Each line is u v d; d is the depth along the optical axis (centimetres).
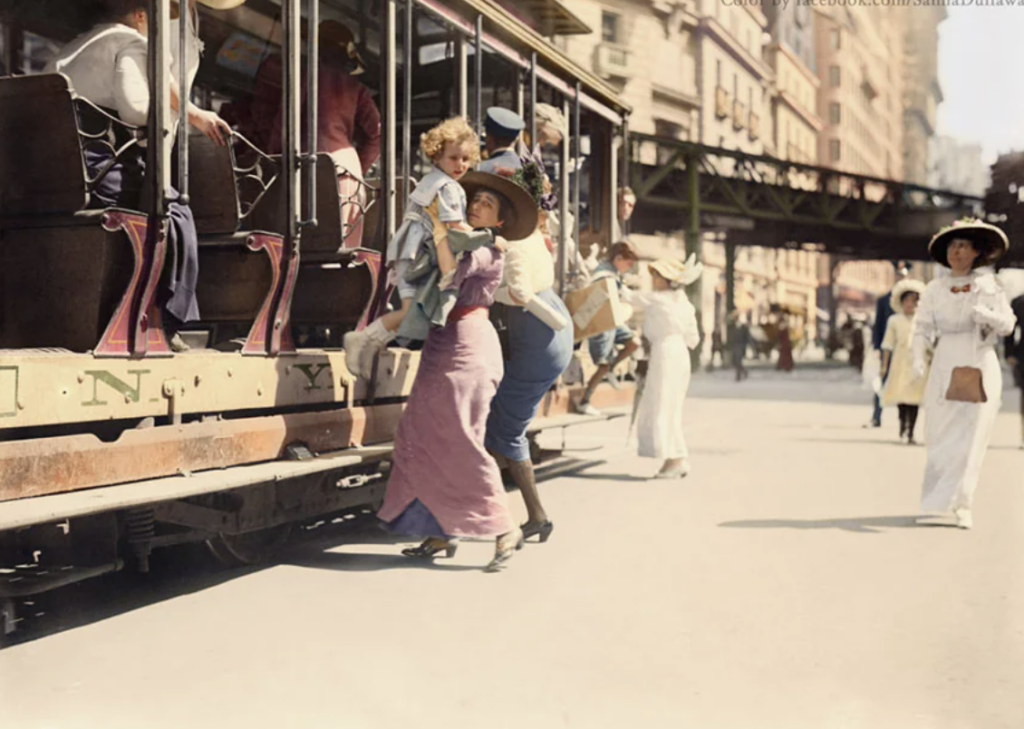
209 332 520
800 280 3750
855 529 607
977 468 622
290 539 551
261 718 296
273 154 600
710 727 293
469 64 761
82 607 424
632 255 848
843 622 405
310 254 565
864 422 1362
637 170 1919
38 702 307
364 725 292
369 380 566
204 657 355
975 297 629
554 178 834
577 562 513
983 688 326
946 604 434
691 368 841
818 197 1722
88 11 541
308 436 509
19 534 403
